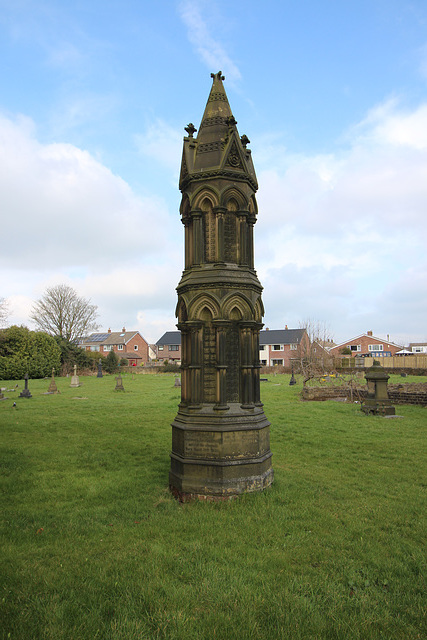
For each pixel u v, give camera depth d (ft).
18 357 162.09
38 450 41.37
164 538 21.25
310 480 31.32
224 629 14.10
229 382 28.55
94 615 14.67
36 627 13.98
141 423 58.23
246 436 27.58
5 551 19.58
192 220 29.96
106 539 21.12
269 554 19.35
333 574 17.71
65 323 218.79
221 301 28.02
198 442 27.35
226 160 28.91
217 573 17.62
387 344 300.61
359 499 27.22
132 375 204.13
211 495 26.40
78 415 65.41
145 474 33.81
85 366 205.46
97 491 29.19
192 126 31.07
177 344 337.93
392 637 13.76
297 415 64.39
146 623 14.40
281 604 15.42
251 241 31.37
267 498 26.30
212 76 32.09
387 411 64.54
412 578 17.39
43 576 17.22
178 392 106.52
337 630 13.96
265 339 296.30
